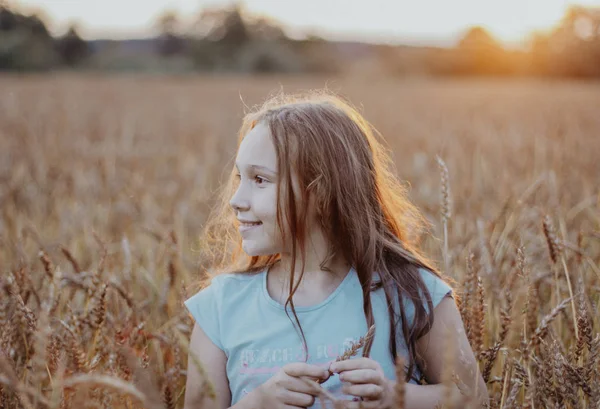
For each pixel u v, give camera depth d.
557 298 2.16
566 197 3.75
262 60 65.06
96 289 2.04
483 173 5.18
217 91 29.36
